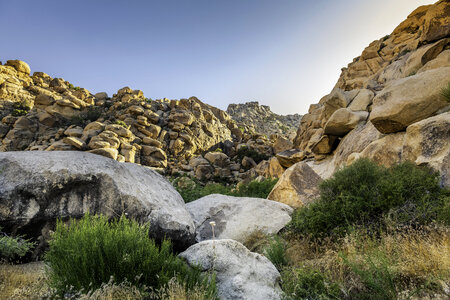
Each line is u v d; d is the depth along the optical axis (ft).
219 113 269.03
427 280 7.91
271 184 42.22
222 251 11.25
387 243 10.51
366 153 26.94
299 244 14.82
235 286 9.62
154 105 214.48
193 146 194.49
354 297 8.66
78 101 201.67
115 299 7.27
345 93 46.34
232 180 148.66
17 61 215.31
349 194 14.70
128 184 14.83
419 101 22.30
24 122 168.55
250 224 19.20
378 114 25.17
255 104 488.85
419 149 18.57
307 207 17.74
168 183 20.53
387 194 13.85
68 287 7.64
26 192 11.73
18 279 9.02
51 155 13.97
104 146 141.38
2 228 11.06
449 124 17.08
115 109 206.59
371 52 84.64
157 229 13.61
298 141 95.25
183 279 8.89
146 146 165.89
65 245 8.46
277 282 10.72
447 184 14.52
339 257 10.69
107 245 8.44
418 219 11.98
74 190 12.82
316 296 8.79
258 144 202.18
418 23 80.33
